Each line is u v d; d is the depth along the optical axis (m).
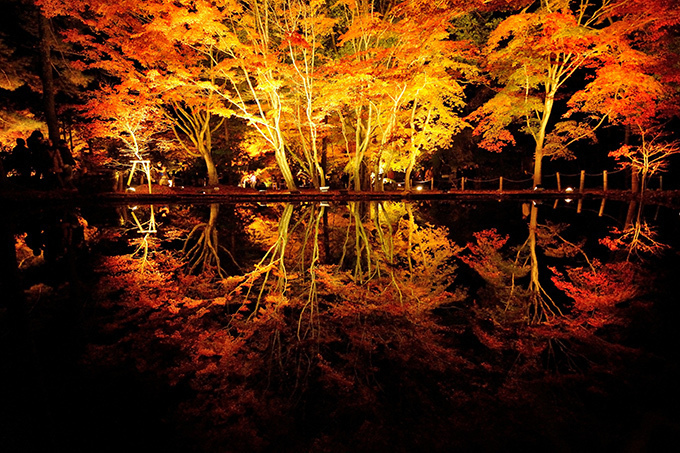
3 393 4.74
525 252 12.75
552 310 8.58
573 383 5.67
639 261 10.51
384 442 4.89
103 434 5.13
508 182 28.67
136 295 8.40
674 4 15.45
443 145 23.05
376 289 9.34
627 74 16.83
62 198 9.70
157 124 20.41
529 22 18.70
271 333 7.40
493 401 5.47
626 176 24.30
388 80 17.66
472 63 23.62
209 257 12.69
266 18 17.98
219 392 5.79
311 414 5.54
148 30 15.34
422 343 6.88
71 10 14.14
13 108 16.81
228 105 24.95
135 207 16.64
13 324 4.82
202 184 28.78
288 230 15.35
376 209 17.39
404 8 15.73
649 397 5.09
